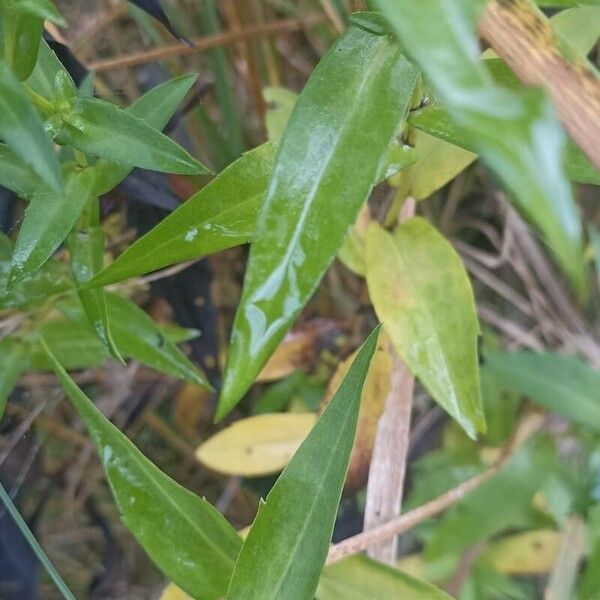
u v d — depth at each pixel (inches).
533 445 14.7
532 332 18.3
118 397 16.7
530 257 18.2
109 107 8.2
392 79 7.4
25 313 11.9
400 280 11.1
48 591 16.3
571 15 10.4
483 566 14.7
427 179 11.5
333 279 16.8
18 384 15.3
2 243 10.4
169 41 16.3
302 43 18.4
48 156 6.5
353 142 7.3
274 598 8.2
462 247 18.2
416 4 4.2
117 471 9.0
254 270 7.1
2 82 6.4
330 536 8.2
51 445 16.5
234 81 18.0
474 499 14.2
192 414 17.3
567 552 14.7
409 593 10.7
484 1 4.1
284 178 7.2
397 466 12.7
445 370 10.6
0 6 7.2
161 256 8.2
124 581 17.1
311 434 8.2
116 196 13.4
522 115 4.0
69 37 16.1
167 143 8.1
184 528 9.1
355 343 15.5
